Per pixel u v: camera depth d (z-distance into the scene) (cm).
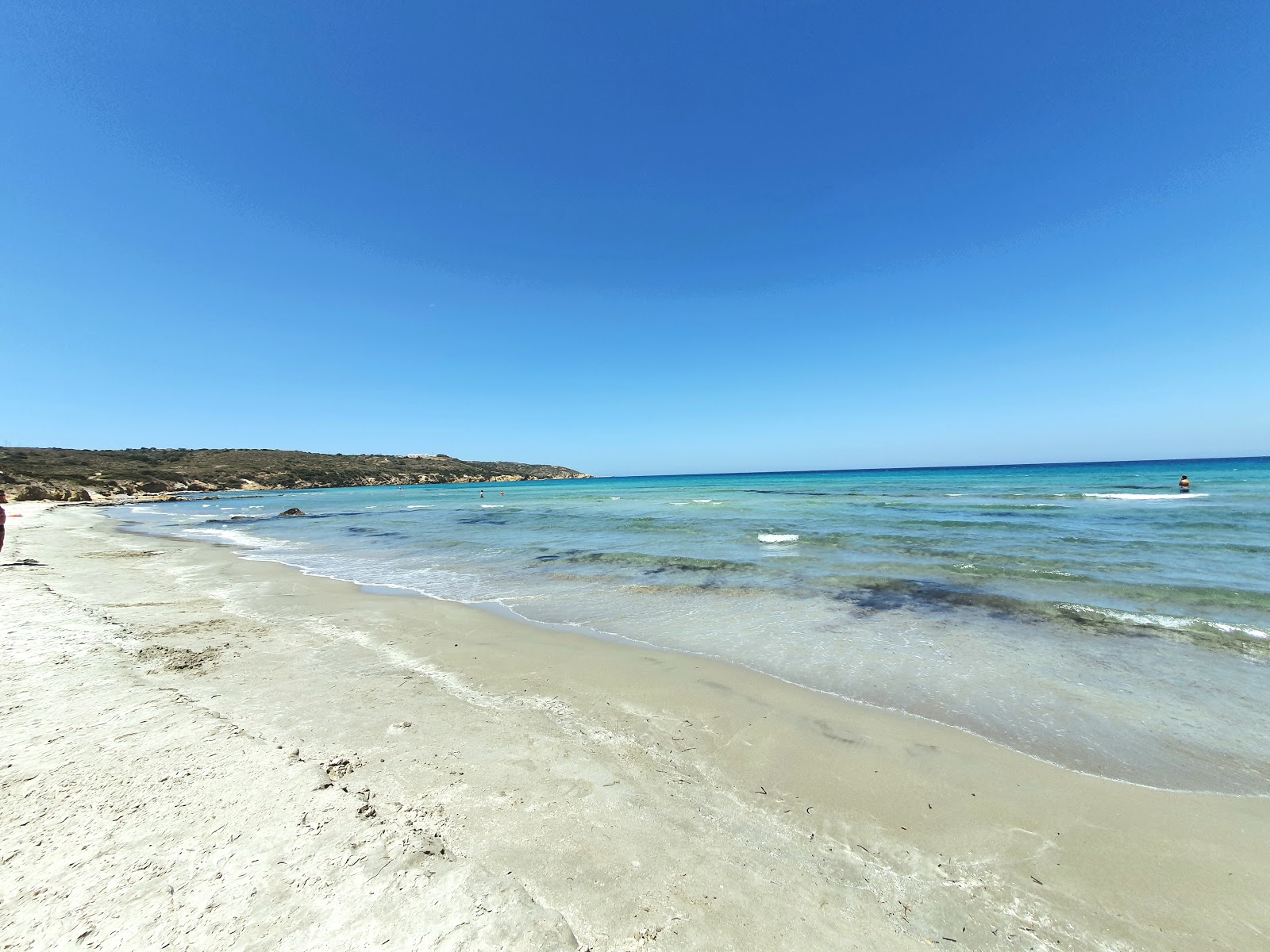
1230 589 982
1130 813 372
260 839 300
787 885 295
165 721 452
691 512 3006
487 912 258
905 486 5394
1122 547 1438
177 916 244
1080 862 324
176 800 336
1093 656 689
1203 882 307
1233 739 477
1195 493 3269
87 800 331
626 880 290
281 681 580
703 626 845
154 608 920
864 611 918
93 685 530
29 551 1630
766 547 1616
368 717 490
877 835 345
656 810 360
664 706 545
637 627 844
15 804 325
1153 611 875
